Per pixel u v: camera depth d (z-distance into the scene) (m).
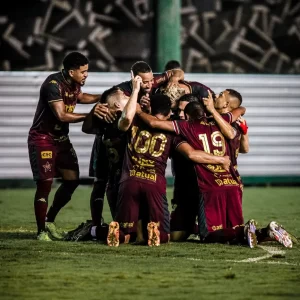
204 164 25.05
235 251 23.45
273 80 47.62
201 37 65.00
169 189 44.75
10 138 45.84
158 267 20.94
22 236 27.14
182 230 25.47
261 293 18.09
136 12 64.56
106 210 36.59
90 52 62.88
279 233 24.25
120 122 24.41
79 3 63.47
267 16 66.31
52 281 19.20
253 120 47.44
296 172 48.09
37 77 45.91
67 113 25.56
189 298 17.61
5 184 45.94
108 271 20.38
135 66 25.33
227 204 25.09
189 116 25.31
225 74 46.75
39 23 61.78
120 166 25.45
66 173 26.61
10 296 17.80
